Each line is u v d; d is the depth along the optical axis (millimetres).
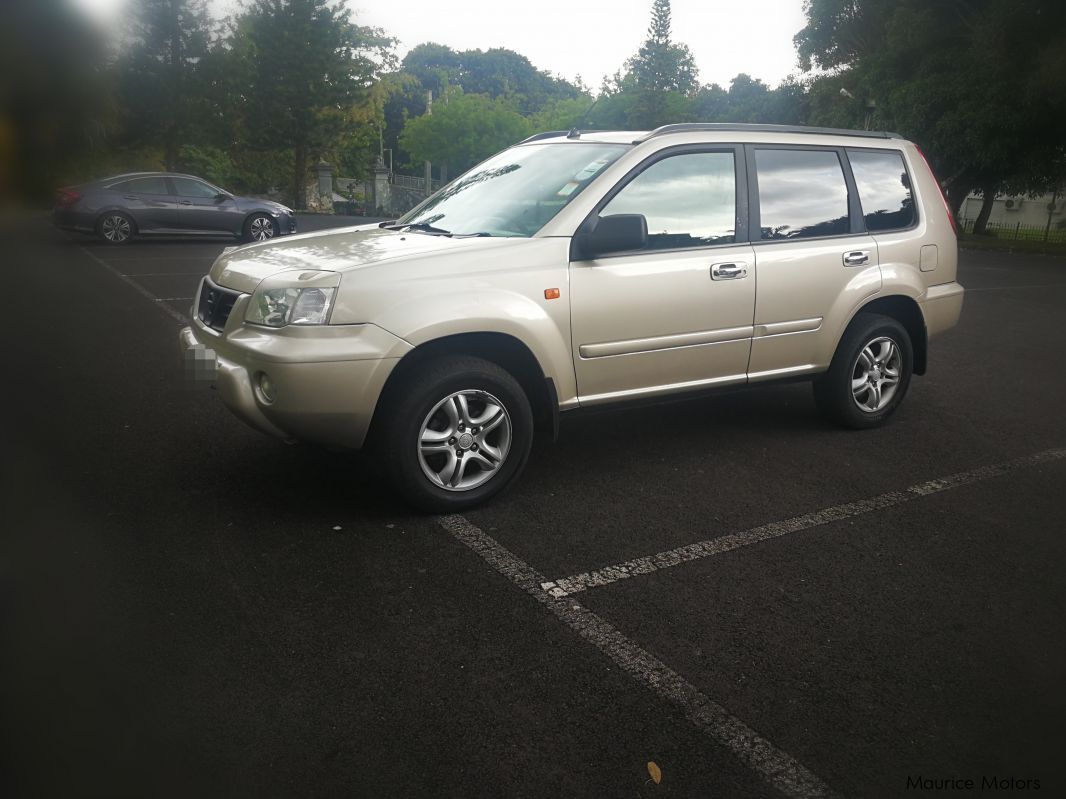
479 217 4641
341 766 2332
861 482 4680
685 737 2508
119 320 8695
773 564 3668
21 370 6539
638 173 4480
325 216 31609
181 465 4621
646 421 5766
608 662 2889
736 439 5391
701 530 4000
